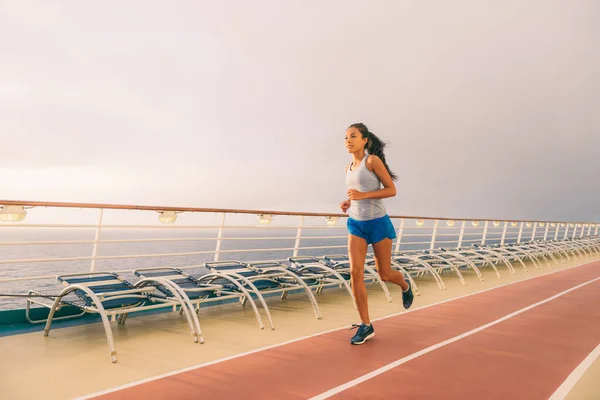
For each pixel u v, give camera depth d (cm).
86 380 240
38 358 277
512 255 931
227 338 344
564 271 927
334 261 573
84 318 389
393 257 661
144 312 428
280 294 566
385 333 371
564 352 318
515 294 598
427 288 645
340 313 455
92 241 379
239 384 241
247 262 502
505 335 368
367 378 254
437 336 362
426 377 258
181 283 394
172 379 246
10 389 223
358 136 339
